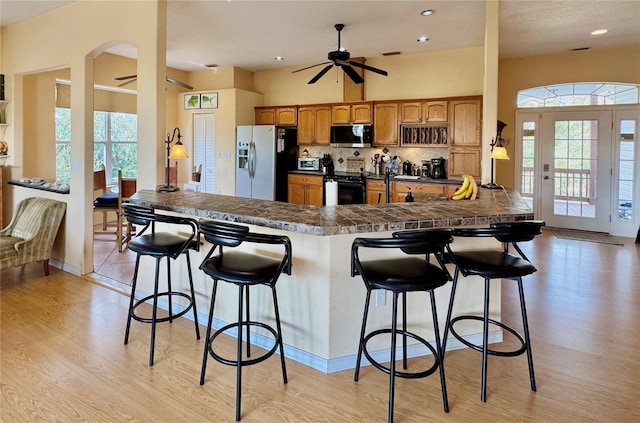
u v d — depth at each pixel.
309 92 7.72
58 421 2.00
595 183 6.72
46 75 5.95
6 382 2.33
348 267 2.50
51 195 4.78
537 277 4.42
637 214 6.45
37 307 3.47
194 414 2.08
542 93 6.93
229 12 4.70
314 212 2.61
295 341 2.63
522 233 2.31
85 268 4.43
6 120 5.41
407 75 6.80
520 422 2.03
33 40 4.93
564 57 6.55
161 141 3.75
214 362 2.60
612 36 5.59
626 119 6.43
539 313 3.42
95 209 5.38
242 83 8.05
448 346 2.78
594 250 5.61
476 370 2.53
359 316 2.55
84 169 4.36
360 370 2.52
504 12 4.59
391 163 7.04
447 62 6.48
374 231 2.27
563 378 2.43
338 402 2.19
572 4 4.36
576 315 3.38
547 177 7.04
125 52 6.68
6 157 5.46
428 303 2.70
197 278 3.18
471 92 6.32
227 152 7.77
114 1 3.98
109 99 7.06
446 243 2.18
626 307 3.55
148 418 2.04
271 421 2.03
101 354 2.67
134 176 7.64
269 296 2.75
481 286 2.82
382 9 4.55
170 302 3.10
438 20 4.93
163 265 3.45
